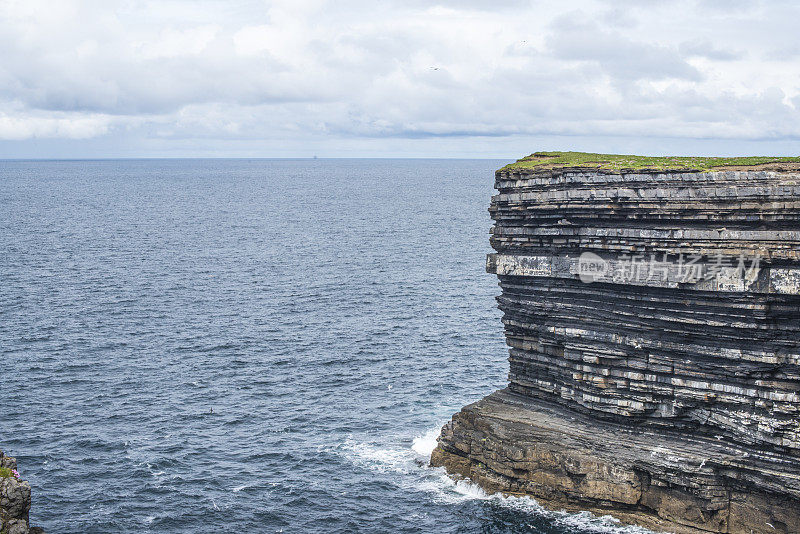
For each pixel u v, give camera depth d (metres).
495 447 58.91
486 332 95.00
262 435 68.06
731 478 52.03
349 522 55.44
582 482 55.34
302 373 81.88
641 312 54.41
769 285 48.66
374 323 99.25
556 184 57.50
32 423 69.00
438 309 105.81
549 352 60.53
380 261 142.00
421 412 72.44
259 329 97.00
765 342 50.22
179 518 55.44
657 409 55.28
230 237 177.50
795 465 49.75
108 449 64.81
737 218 49.97
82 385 77.88
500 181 61.28
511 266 60.44
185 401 74.75
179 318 102.12
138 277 128.38
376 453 64.94
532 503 56.88
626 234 54.03
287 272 132.88
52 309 105.31
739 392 51.22
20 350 87.56
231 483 60.22
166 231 188.62
